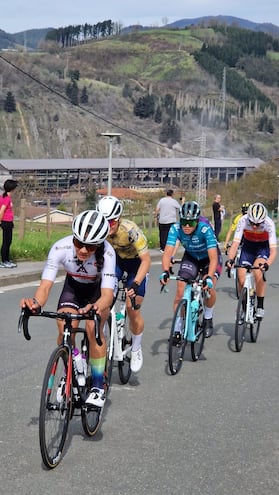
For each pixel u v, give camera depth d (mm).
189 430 4664
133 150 177000
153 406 5211
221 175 134750
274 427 4785
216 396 5539
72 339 4465
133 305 5258
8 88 184500
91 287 4625
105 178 129625
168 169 131750
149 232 20891
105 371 4805
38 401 5215
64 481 3729
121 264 5828
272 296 11633
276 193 76688
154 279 13188
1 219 12500
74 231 4160
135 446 4320
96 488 3650
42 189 100312
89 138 178125
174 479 3807
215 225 21453
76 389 4312
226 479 3830
